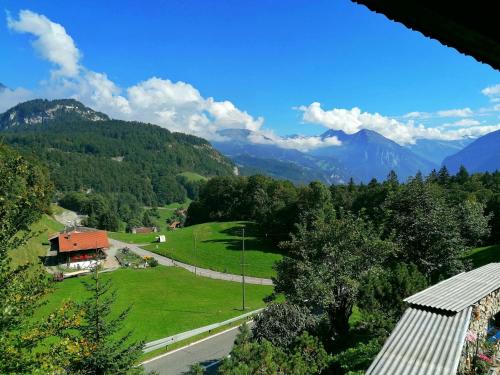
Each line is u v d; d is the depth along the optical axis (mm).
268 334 24297
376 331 24234
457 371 14547
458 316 16188
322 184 98250
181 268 86250
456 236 33125
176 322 46938
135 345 20000
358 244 28406
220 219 149875
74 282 67375
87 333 18141
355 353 20953
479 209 56906
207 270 85812
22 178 12562
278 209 106750
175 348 37312
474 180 111375
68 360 12766
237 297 61750
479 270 22844
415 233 33188
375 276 27500
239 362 18344
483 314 18359
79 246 85500
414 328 16078
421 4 2309
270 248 102125
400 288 25031
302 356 20828
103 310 19016
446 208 34625
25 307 11930
